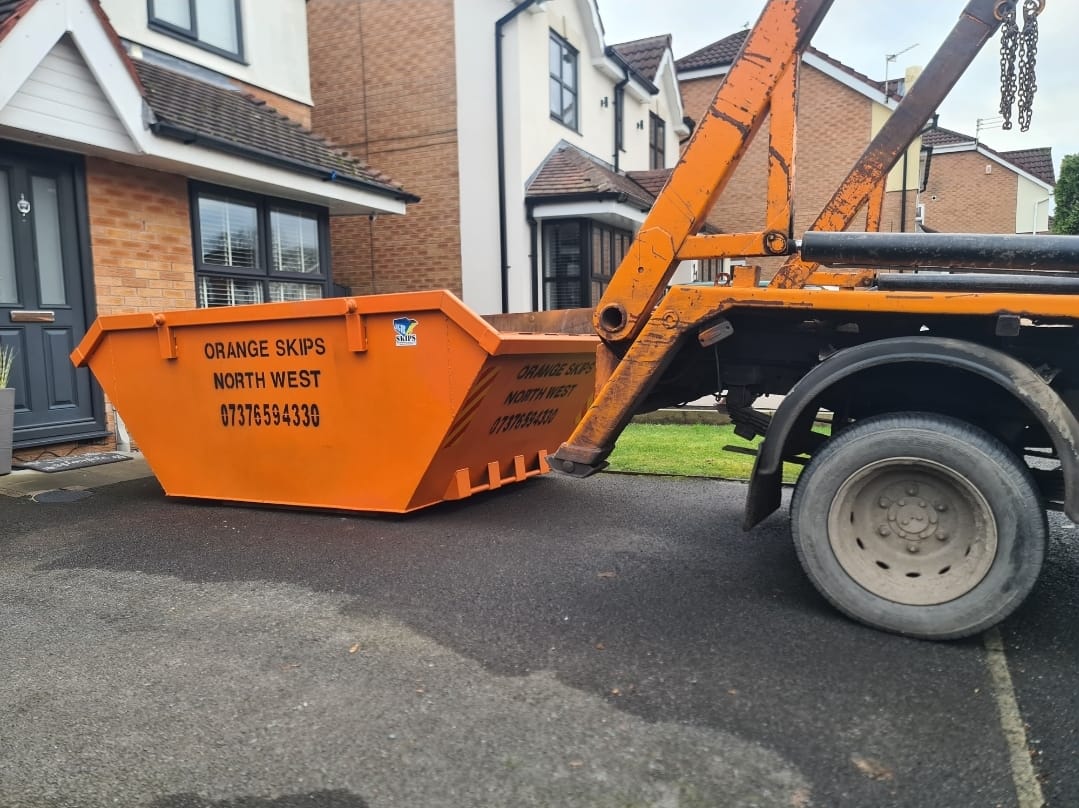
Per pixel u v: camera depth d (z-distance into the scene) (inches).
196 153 299.0
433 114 514.9
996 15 165.5
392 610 138.3
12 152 262.2
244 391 208.1
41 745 95.8
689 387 176.1
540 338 192.2
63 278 281.7
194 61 358.9
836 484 127.7
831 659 116.1
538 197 490.6
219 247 340.5
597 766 89.4
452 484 202.5
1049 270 117.8
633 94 669.9
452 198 516.1
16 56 235.1
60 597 147.2
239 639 126.7
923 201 1115.3
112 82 265.9
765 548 174.4
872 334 137.3
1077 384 132.6
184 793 85.9
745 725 97.8
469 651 120.8
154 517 206.5
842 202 193.6
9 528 196.4
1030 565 115.3
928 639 122.0
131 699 107.0
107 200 291.4
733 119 135.7
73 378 286.4
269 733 97.7
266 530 192.5
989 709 101.0
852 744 93.1
